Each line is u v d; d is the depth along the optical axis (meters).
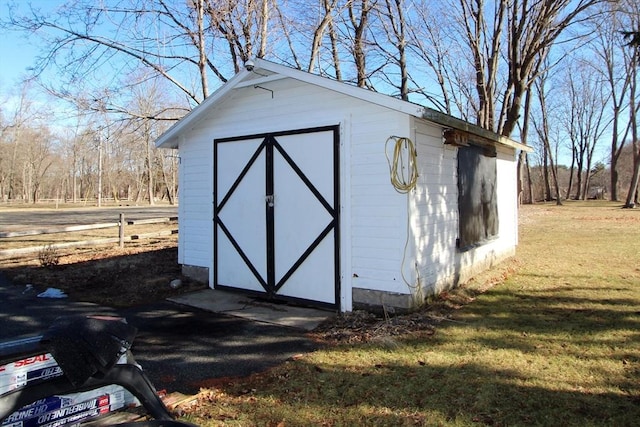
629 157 51.28
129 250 11.19
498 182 9.11
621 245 11.50
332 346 4.53
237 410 3.16
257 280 6.63
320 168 5.96
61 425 2.30
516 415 3.01
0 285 7.57
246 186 6.77
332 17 12.18
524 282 7.38
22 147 55.34
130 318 5.63
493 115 14.14
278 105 6.38
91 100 10.45
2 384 2.02
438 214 6.25
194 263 7.61
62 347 1.92
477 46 13.68
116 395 2.52
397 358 4.11
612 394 3.30
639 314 5.36
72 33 9.95
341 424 2.92
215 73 11.76
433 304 5.86
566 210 28.02
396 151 5.35
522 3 12.70
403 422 2.93
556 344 4.40
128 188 64.31
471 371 3.77
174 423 1.96
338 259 5.80
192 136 7.56
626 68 31.48
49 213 31.48
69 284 7.47
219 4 10.38
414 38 14.62
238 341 4.74
